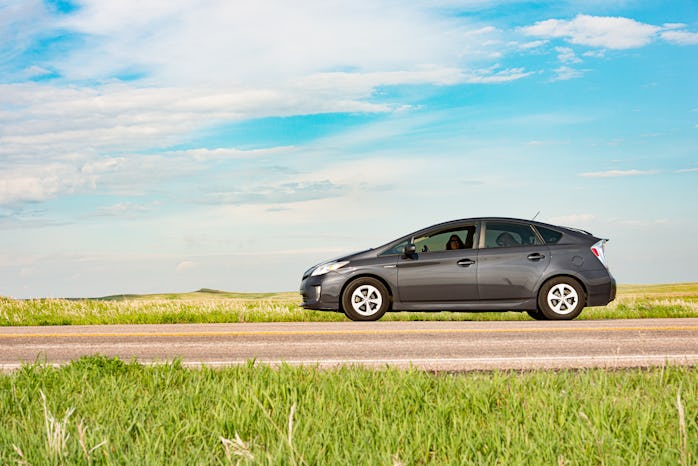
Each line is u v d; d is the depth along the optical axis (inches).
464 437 171.5
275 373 246.4
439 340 380.2
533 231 511.5
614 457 154.9
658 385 231.9
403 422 185.8
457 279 500.4
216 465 154.6
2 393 219.8
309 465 151.6
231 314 581.6
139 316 572.7
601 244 509.4
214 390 225.5
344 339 390.6
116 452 159.5
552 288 499.8
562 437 171.8
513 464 151.0
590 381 232.1
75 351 363.3
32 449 160.6
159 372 256.2
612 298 502.9
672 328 427.8
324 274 511.5
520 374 266.7
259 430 180.4
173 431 178.2
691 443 161.6
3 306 672.4
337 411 198.5
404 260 505.4
